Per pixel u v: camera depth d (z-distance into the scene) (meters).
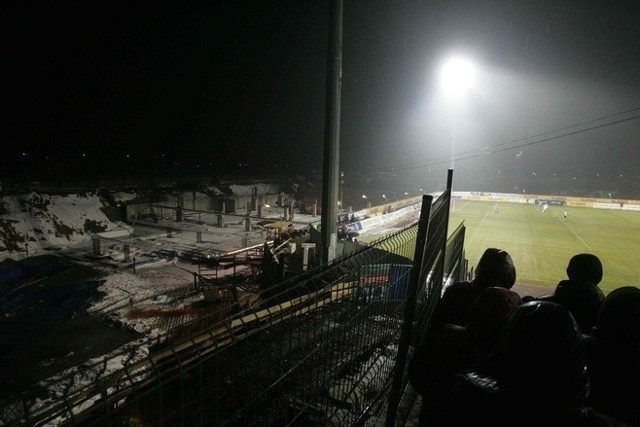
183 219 38.72
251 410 2.39
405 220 43.62
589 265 3.35
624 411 2.18
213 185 51.62
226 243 29.81
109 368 7.66
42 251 24.52
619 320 2.24
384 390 3.87
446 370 3.06
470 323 2.95
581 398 1.78
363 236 33.16
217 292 15.17
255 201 51.78
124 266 22.52
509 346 1.88
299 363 2.78
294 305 2.93
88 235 28.53
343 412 3.14
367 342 3.57
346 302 3.31
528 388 1.77
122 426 1.79
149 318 14.00
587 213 60.47
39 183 35.41
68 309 15.39
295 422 2.85
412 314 3.14
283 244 17.72
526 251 32.66
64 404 1.64
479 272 3.82
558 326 1.74
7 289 17.92
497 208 64.19
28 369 10.12
